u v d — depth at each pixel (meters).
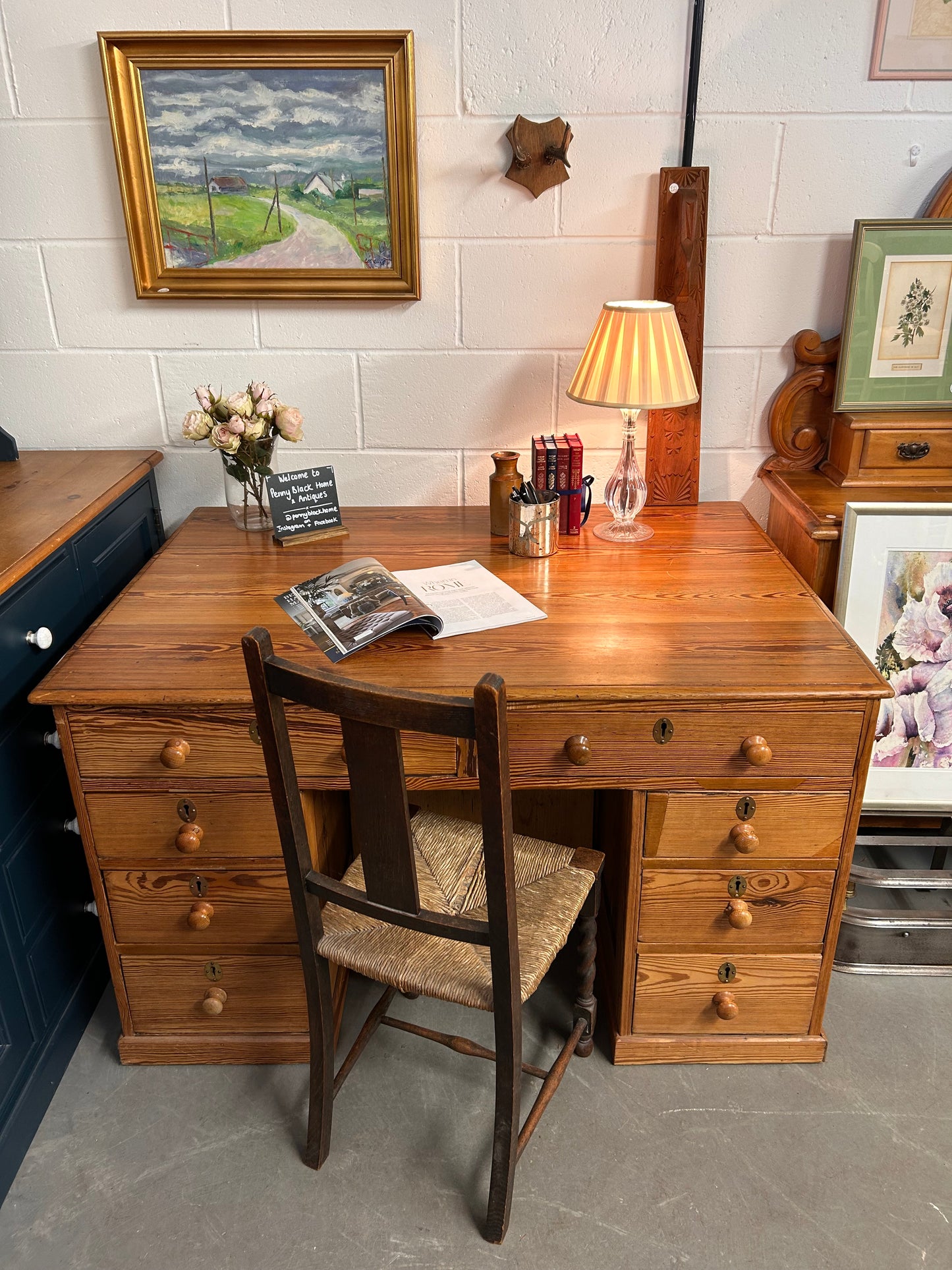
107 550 1.87
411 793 2.14
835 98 1.81
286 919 1.63
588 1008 1.74
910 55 1.77
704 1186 1.54
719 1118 1.65
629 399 1.73
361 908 1.32
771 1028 1.74
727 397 2.06
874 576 1.87
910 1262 1.42
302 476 1.90
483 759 1.10
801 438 2.07
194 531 1.99
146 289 1.94
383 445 2.11
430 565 1.81
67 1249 1.46
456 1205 1.52
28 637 1.55
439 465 2.13
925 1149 1.59
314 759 1.48
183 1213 1.51
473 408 2.07
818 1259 1.43
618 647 1.51
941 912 1.90
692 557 1.84
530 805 2.13
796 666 1.46
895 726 1.96
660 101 1.82
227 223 1.90
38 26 1.77
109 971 1.98
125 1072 1.75
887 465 1.96
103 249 1.94
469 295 1.97
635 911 1.63
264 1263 1.44
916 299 1.90
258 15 1.77
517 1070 1.36
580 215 1.90
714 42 1.77
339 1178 1.56
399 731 1.12
